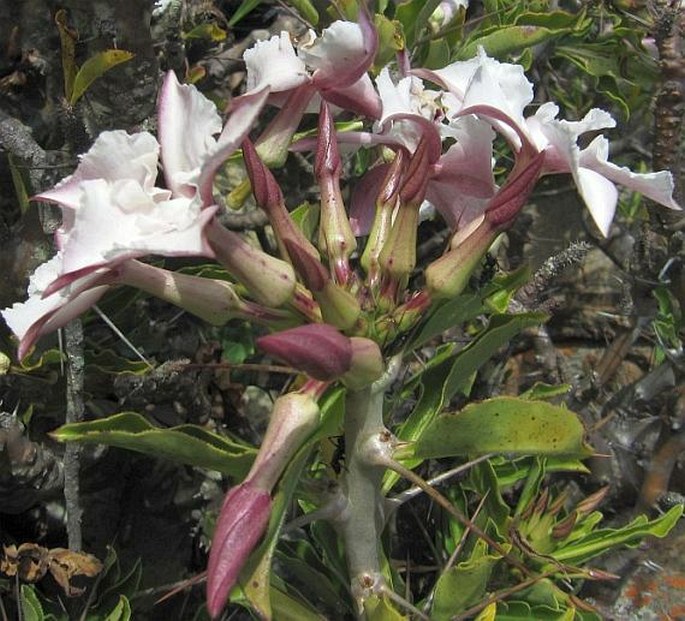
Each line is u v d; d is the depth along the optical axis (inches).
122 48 11.7
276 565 16.4
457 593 11.3
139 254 7.4
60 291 8.2
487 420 9.3
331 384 9.1
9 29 12.7
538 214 22.5
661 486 15.9
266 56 9.3
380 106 9.8
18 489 12.6
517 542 12.4
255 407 18.3
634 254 15.9
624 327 18.7
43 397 13.5
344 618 14.4
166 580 15.6
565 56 19.0
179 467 15.3
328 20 15.4
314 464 12.9
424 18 14.9
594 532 13.9
